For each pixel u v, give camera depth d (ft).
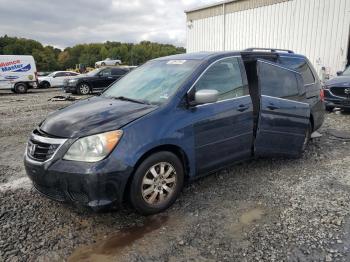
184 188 14.01
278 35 55.57
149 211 11.47
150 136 11.03
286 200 12.74
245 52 15.42
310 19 50.49
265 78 15.42
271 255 9.36
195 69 13.25
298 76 17.20
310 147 20.18
